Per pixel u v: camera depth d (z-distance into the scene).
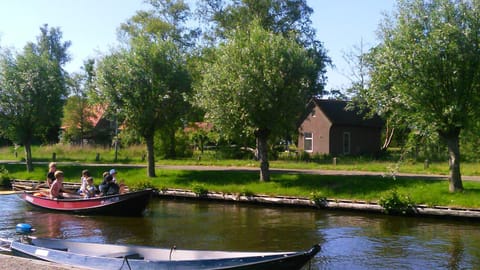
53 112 34.31
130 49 28.58
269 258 9.88
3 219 19.70
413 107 19.78
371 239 15.94
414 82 19.33
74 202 20.67
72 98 52.59
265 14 41.09
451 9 18.95
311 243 15.47
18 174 32.94
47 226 18.33
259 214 20.80
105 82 27.48
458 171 20.11
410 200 19.81
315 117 43.84
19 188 25.59
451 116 19.11
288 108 24.45
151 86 27.64
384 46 20.06
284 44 24.95
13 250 12.55
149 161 28.83
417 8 19.48
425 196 20.17
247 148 40.72
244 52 24.38
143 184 26.48
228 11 41.91
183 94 26.39
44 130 35.84
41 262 11.02
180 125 31.06
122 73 27.34
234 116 24.48
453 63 18.89
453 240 15.65
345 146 43.56
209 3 42.41
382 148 46.22
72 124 54.53
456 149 20.12
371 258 13.66
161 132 39.81
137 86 27.27
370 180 23.03
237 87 23.66
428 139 20.67
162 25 43.75
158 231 17.41
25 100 32.91
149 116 27.50
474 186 20.58
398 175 25.22
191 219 19.70
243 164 34.88
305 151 41.56
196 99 25.80
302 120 44.72
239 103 23.89
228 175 27.05
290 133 26.86
